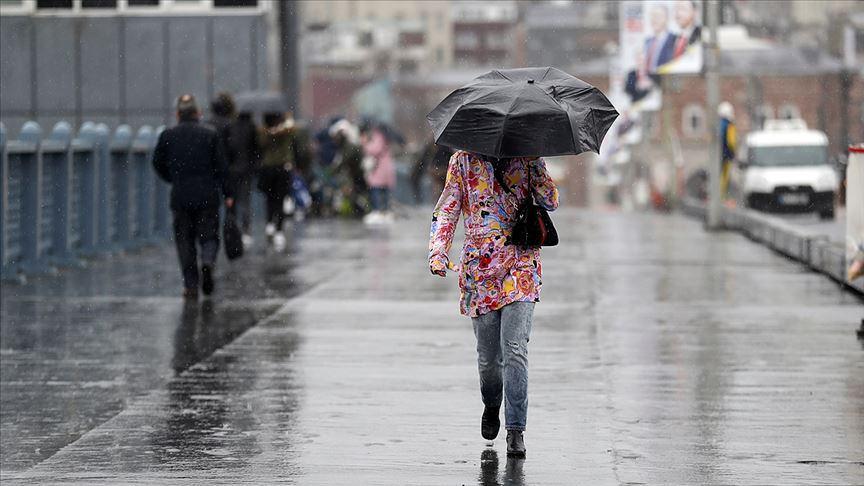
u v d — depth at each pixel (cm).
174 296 4084
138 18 7825
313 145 8825
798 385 2614
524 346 2012
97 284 4412
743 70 14812
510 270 1998
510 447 2041
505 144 1930
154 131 6034
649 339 3200
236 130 5825
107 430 2247
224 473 1956
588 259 5344
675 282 4462
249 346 3119
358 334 3294
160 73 7844
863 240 3173
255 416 2353
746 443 2134
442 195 2023
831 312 3678
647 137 12850
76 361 2928
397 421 2308
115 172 5572
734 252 5688
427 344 3138
